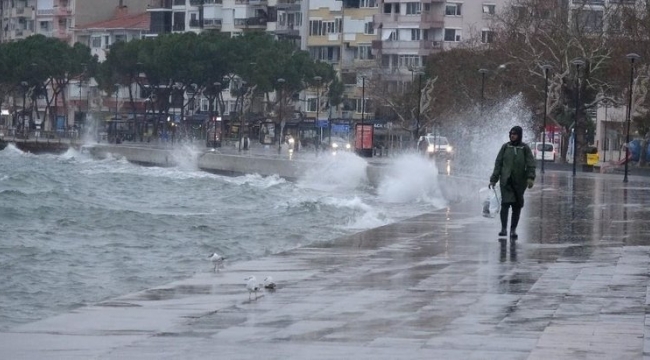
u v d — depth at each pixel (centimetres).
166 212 10038
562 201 7569
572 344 2427
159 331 2606
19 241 7544
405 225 5566
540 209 6719
